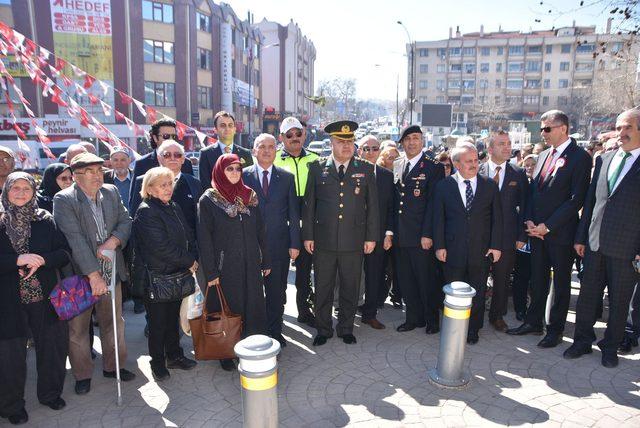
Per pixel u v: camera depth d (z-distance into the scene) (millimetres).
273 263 4496
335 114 78938
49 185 4352
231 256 3955
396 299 5672
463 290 3617
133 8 29578
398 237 4781
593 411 3348
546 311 4902
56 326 3404
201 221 3914
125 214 3916
